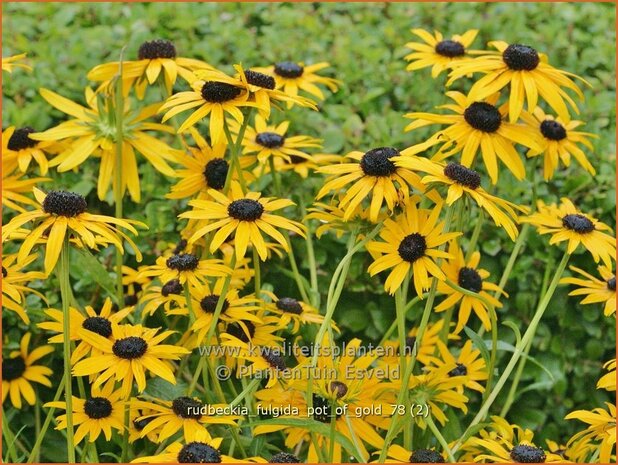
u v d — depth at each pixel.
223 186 0.98
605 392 1.09
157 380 0.94
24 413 1.05
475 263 1.00
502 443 0.92
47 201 0.86
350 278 1.06
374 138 1.09
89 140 0.98
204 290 0.94
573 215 0.96
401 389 0.87
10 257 0.94
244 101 0.90
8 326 1.04
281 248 1.06
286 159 1.03
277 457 0.87
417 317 1.06
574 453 0.93
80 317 0.92
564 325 1.08
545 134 0.99
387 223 0.88
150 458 0.82
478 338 0.92
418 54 1.04
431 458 0.88
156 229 1.05
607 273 0.98
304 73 1.07
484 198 0.87
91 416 0.90
